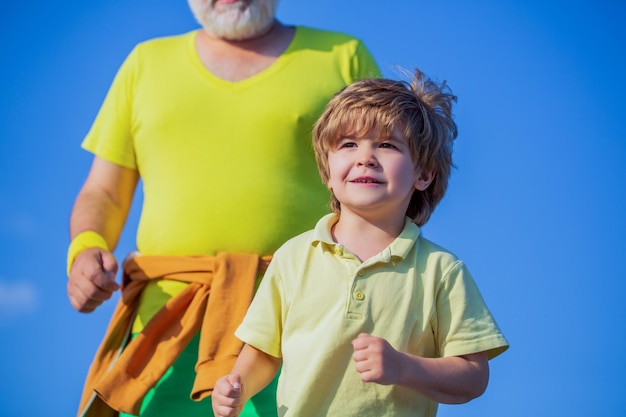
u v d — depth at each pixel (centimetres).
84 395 314
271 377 247
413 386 217
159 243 324
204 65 338
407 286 231
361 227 240
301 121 326
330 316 230
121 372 299
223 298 303
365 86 246
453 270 234
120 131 346
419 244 240
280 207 318
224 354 293
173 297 311
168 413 306
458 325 229
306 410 226
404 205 243
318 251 239
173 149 328
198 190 321
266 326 241
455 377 223
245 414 300
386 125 236
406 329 227
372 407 225
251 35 338
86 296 307
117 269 312
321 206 326
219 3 335
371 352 212
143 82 343
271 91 329
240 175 321
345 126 238
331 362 226
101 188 345
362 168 235
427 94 256
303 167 326
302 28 351
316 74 336
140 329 319
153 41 353
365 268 231
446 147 256
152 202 329
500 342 229
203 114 328
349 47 346
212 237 317
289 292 240
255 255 313
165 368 299
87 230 334
